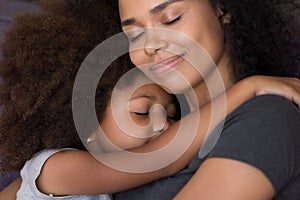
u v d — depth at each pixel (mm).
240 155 814
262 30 1042
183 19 961
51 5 1139
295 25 1118
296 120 855
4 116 1060
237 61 1022
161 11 960
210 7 985
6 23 1656
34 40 1052
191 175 952
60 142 1043
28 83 1045
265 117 842
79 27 1076
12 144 1055
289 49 1097
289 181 840
